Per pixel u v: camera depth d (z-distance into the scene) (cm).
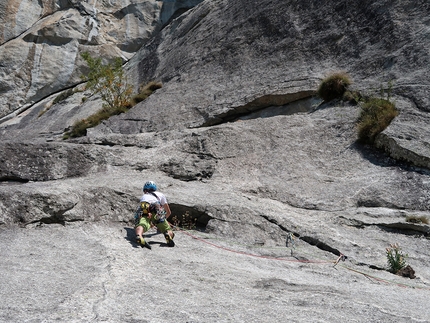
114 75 2242
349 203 1007
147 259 659
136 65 2670
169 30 2748
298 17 1900
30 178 1096
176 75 2139
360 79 1470
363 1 1741
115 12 3456
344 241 837
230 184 1092
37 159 1124
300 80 1584
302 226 875
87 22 3341
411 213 956
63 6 3466
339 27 1734
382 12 1650
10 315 423
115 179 1026
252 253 789
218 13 2389
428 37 1458
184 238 816
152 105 1897
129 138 1315
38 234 741
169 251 726
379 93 1356
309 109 1512
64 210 800
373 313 508
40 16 3447
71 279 535
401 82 1354
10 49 3222
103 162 1160
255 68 1811
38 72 3212
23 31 3375
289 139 1259
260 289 579
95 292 494
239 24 2112
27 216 773
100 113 2081
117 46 3388
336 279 691
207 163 1169
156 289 530
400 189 1033
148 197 761
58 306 447
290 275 679
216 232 855
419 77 1341
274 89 1588
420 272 770
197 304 490
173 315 451
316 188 1073
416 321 495
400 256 770
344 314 498
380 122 1215
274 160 1182
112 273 565
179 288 543
